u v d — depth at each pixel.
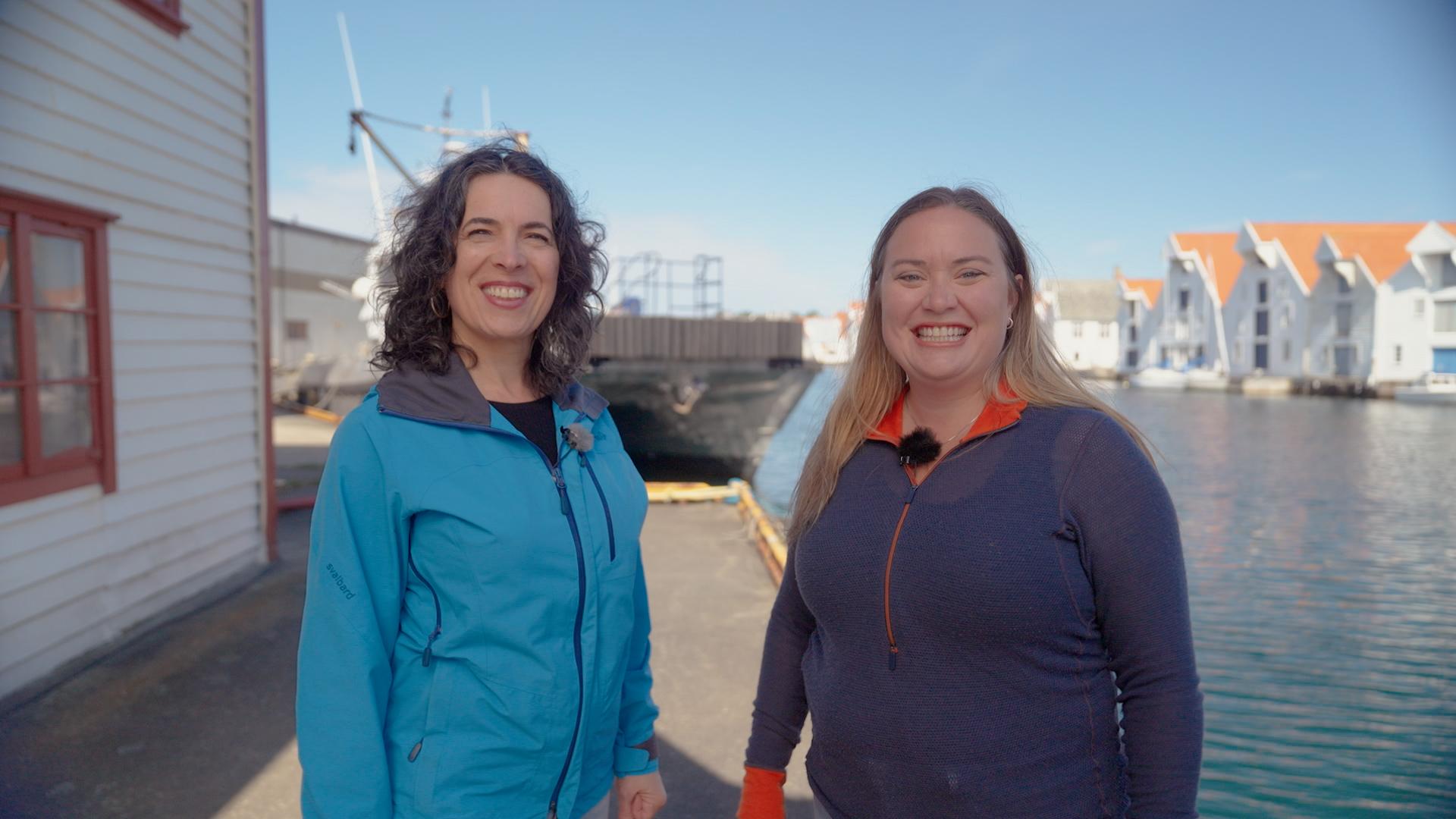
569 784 1.59
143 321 5.31
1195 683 1.46
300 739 1.43
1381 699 6.94
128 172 5.15
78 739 3.75
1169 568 1.46
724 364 17.92
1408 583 10.77
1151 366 69.00
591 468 1.69
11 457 4.25
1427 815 5.11
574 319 1.85
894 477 1.63
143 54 5.27
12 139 4.27
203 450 5.97
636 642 1.92
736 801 3.39
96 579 4.87
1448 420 36.31
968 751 1.47
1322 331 52.47
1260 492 18.30
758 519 8.05
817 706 1.67
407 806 1.48
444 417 1.53
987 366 1.65
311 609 1.45
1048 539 1.46
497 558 1.48
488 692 1.48
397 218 1.69
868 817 1.59
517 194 1.66
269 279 6.78
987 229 1.63
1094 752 1.50
